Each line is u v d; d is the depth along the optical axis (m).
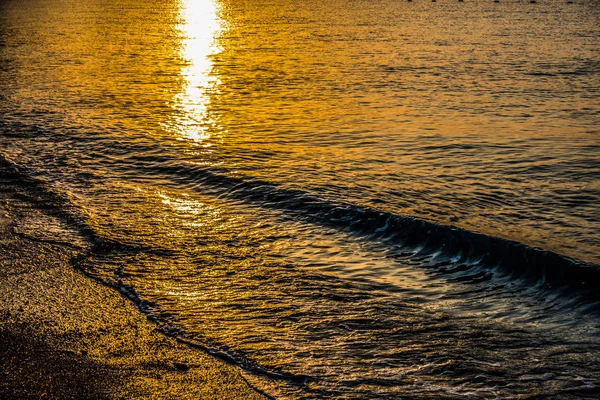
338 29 44.78
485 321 6.38
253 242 8.50
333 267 7.73
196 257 8.01
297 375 5.42
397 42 35.81
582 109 17.56
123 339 6.02
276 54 30.94
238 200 10.20
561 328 6.23
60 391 5.16
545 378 5.37
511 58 28.52
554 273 7.43
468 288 7.17
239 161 12.23
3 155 12.66
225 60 28.95
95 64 27.72
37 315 6.48
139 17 58.84
